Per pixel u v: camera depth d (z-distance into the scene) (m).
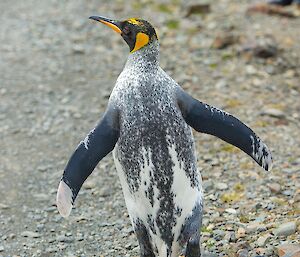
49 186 11.84
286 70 15.75
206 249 9.45
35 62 16.83
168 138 7.82
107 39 18.03
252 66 15.91
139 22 8.07
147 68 7.98
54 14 19.56
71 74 16.22
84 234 10.37
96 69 16.45
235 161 12.10
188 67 16.08
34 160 12.71
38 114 14.41
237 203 10.72
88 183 11.79
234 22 18.39
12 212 11.06
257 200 10.74
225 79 15.41
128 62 8.12
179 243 8.14
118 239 10.20
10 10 19.92
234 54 16.53
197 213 8.03
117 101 7.92
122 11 19.56
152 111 7.82
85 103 14.84
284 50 16.52
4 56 17.12
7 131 13.76
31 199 11.45
